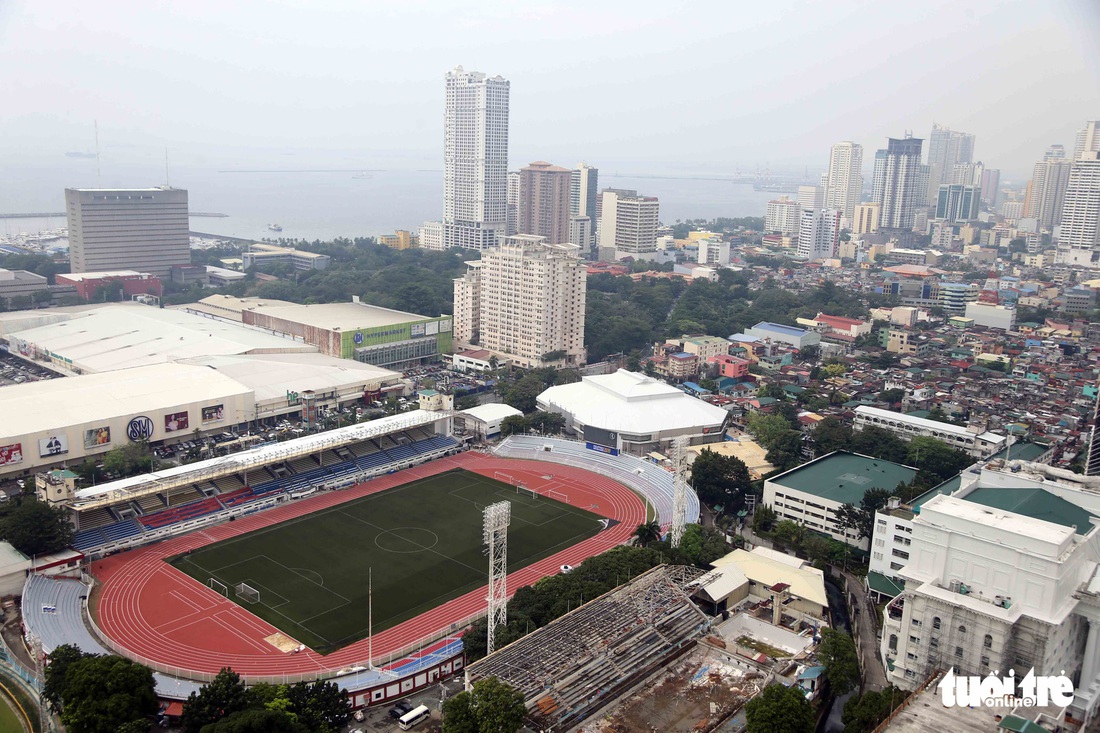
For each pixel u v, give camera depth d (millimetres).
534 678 174000
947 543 181000
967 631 172250
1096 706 177125
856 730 164875
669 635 198875
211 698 161375
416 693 187750
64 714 159125
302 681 181250
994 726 154000
